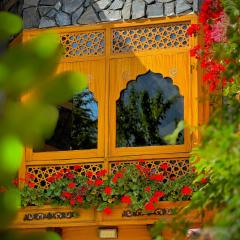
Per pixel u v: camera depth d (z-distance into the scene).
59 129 8.00
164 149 7.67
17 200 1.25
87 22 8.20
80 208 7.59
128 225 7.56
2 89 1.18
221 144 2.94
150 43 7.98
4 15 1.24
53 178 7.76
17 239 1.20
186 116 7.70
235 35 5.43
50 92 1.19
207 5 6.46
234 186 3.10
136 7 8.08
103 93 7.98
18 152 1.17
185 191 7.27
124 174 7.50
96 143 7.89
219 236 2.54
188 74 7.77
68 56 8.16
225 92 6.10
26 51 1.19
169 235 5.17
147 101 7.88
